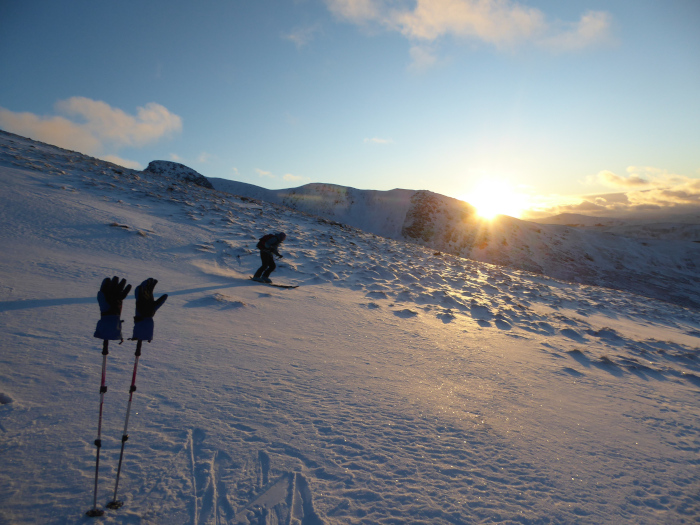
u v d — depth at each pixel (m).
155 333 5.47
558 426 4.26
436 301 10.90
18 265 7.71
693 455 3.96
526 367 6.25
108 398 3.55
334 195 127.56
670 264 88.56
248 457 2.99
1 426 2.92
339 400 4.18
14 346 4.29
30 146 21.88
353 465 3.04
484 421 4.12
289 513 2.45
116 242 11.22
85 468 2.62
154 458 2.84
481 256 86.56
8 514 2.14
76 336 4.86
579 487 3.13
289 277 11.70
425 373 5.42
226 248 13.11
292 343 6.01
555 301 14.12
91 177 18.69
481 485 2.98
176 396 3.79
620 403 5.25
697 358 8.65
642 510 2.93
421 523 2.49
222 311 7.20
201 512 2.38
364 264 14.91
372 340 6.75
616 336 9.46
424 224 105.44
